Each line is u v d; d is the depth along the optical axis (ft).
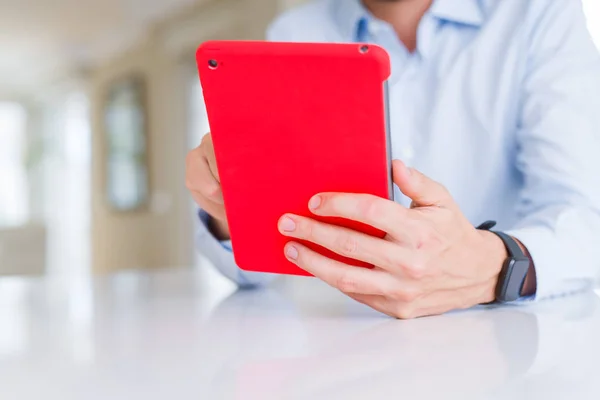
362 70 2.02
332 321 2.38
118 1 16.07
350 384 1.45
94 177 22.22
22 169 31.12
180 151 16.65
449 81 3.96
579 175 3.24
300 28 4.59
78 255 25.57
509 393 1.36
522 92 3.76
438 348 1.82
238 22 13.74
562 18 3.70
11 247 11.99
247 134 2.26
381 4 4.15
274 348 1.89
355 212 2.23
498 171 3.90
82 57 22.04
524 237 2.78
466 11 3.98
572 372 1.51
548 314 2.43
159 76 17.53
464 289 2.48
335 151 2.21
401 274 2.31
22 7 16.93
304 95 2.12
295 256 2.42
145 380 1.56
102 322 2.45
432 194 2.42
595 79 3.56
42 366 1.73
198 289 3.53
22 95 29.30
